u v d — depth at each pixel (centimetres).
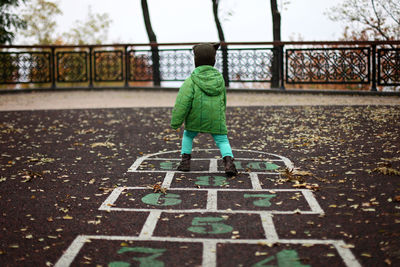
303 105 1085
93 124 921
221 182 520
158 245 356
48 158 646
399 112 933
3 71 1576
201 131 548
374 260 325
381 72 1262
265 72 1434
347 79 1313
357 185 491
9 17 1881
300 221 398
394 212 410
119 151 689
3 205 450
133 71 1611
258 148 690
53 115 1034
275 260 328
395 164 566
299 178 518
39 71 1598
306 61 1363
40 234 379
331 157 612
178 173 561
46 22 2239
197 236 372
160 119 962
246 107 1088
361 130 785
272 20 1617
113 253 344
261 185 505
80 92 1561
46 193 487
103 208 439
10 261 333
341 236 365
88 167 595
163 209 436
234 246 352
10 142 764
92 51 1631
